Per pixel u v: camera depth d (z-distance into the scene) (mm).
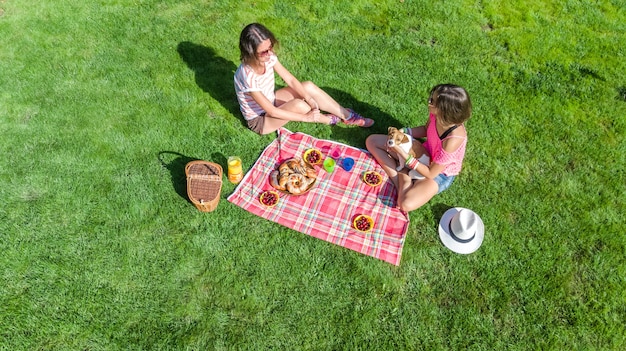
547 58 5566
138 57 5422
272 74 4363
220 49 5578
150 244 3881
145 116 4828
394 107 5062
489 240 4008
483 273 3811
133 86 5109
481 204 4254
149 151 4531
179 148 4582
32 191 4160
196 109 4938
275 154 4570
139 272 3719
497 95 5156
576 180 4445
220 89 5156
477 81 5297
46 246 3828
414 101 5121
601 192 4359
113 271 3715
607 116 4988
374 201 4223
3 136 4555
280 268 3801
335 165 4504
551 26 5957
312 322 3533
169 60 5410
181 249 3857
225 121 4855
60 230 3924
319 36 5758
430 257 3900
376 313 3586
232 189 4289
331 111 4754
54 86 5047
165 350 3357
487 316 3596
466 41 5742
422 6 6168
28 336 3369
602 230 4082
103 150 4496
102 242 3869
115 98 4973
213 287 3678
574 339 3482
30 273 3672
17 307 3494
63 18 5832
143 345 3367
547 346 3449
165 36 5680
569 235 4051
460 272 3814
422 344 3457
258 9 6070
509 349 3441
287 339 3445
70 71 5215
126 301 3570
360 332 3494
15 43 5484
